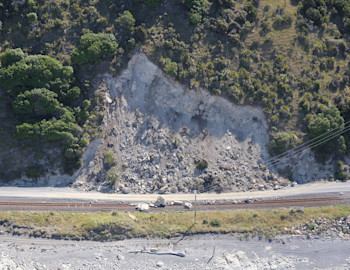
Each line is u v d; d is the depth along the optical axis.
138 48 96.00
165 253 82.81
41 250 82.69
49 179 93.19
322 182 94.75
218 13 98.69
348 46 100.88
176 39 96.56
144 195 92.00
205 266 81.44
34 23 97.00
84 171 93.69
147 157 94.31
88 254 82.56
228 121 97.06
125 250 83.25
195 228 85.94
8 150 92.88
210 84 95.31
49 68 93.38
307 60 98.56
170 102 96.62
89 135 94.06
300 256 83.75
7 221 85.81
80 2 98.38
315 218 88.06
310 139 94.56
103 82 96.25
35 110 93.00
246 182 93.75
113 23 97.38
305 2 101.25
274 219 88.06
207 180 93.06
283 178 94.56
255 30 99.31
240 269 81.38
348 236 86.19
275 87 96.38
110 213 88.69
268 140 95.69
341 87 98.19
